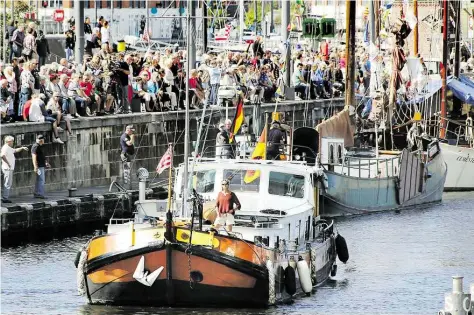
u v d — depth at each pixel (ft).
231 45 503.20
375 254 297.33
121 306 234.17
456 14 468.34
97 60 360.07
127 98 367.04
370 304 247.70
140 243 229.25
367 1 580.71
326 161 354.54
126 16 590.96
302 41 531.50
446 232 329.93
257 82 412.98
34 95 330.75
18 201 312.91
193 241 228.84
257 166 256.73
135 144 365.81
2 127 317.42
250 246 231.50
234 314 231.91
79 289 235.81
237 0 529.04
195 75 379.55
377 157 373.81
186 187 240.12
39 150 319.27
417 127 401.29
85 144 349.00
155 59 377.09
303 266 246.88
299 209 254.27
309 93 449.06
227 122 310.45
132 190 338.34
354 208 359.05
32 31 349.00
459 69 466.70
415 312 243.19
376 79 431.84
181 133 380.99
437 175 392.47
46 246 297.53
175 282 230.27
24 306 239.50
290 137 305.32
